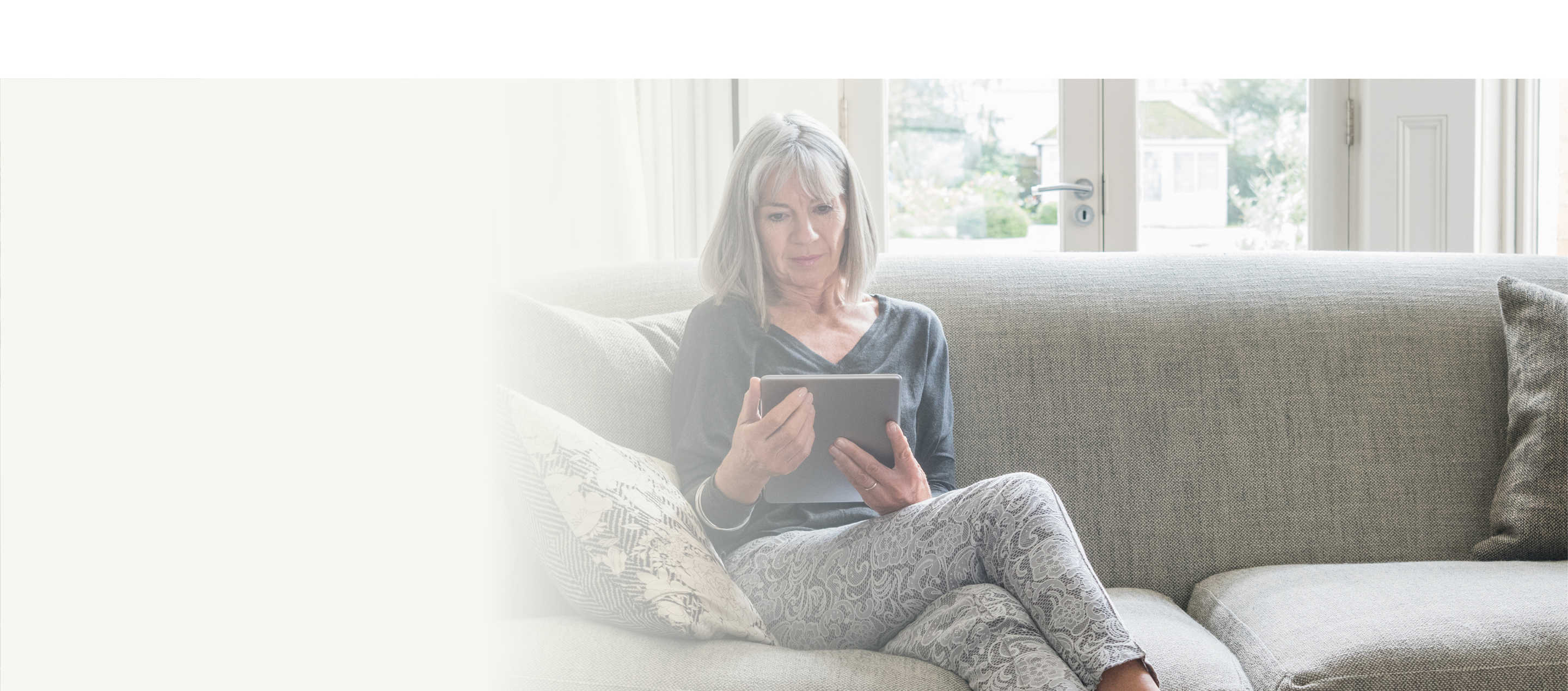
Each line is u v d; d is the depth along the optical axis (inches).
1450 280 74.1
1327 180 123.6
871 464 50.5
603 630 44.1
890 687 40.1
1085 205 123.6
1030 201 124.8
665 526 46.5
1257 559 66.4
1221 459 67.7
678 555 45.5
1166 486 67.2
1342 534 66.8
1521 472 64.4
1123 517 66.8
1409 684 46.9
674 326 67.0
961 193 124.7
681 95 110.7
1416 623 49.7
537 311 60.8
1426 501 67.5
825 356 61.4
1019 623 41.6
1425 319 71.6
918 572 46.0
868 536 48.6
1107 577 66.3
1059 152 123.5
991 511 44.6
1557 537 62.3
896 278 72.2
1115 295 72.1
